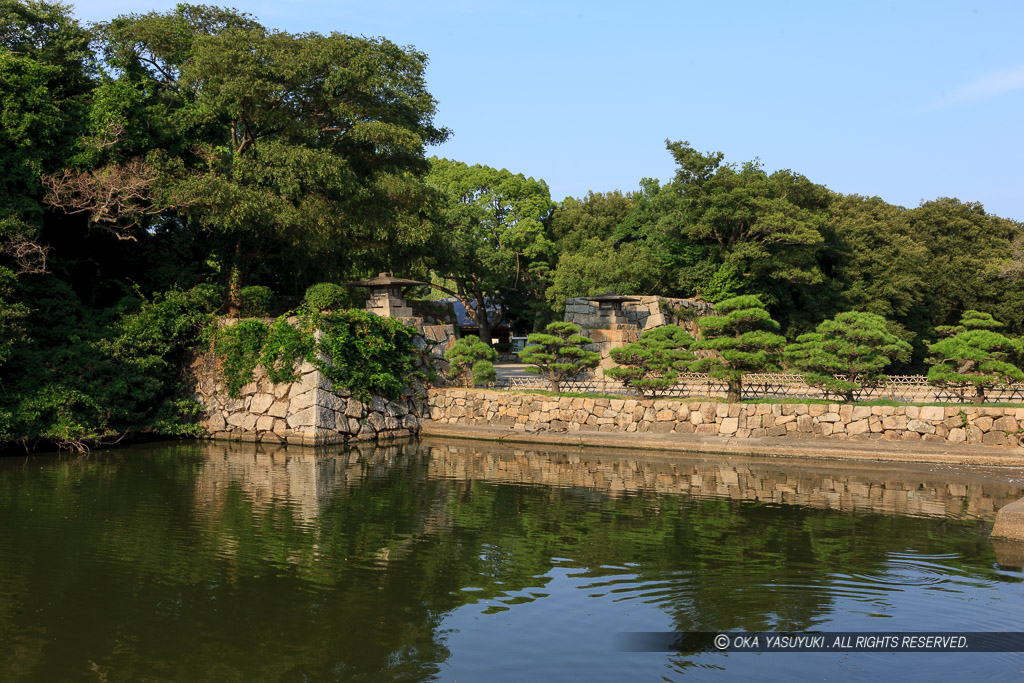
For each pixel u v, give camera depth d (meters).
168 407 22.89
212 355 23.39
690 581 9.61
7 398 18.89
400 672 7.12
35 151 20.12
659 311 34.56
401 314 25.58
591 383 26.36
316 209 24.66
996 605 8.73
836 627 8.16
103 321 22.22
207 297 24.06
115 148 21.95
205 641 7.83
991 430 18.45
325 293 22.58
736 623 8.28
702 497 14.63
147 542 11.26
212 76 23.41
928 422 19.02
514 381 27.14
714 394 25.11
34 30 23.06
